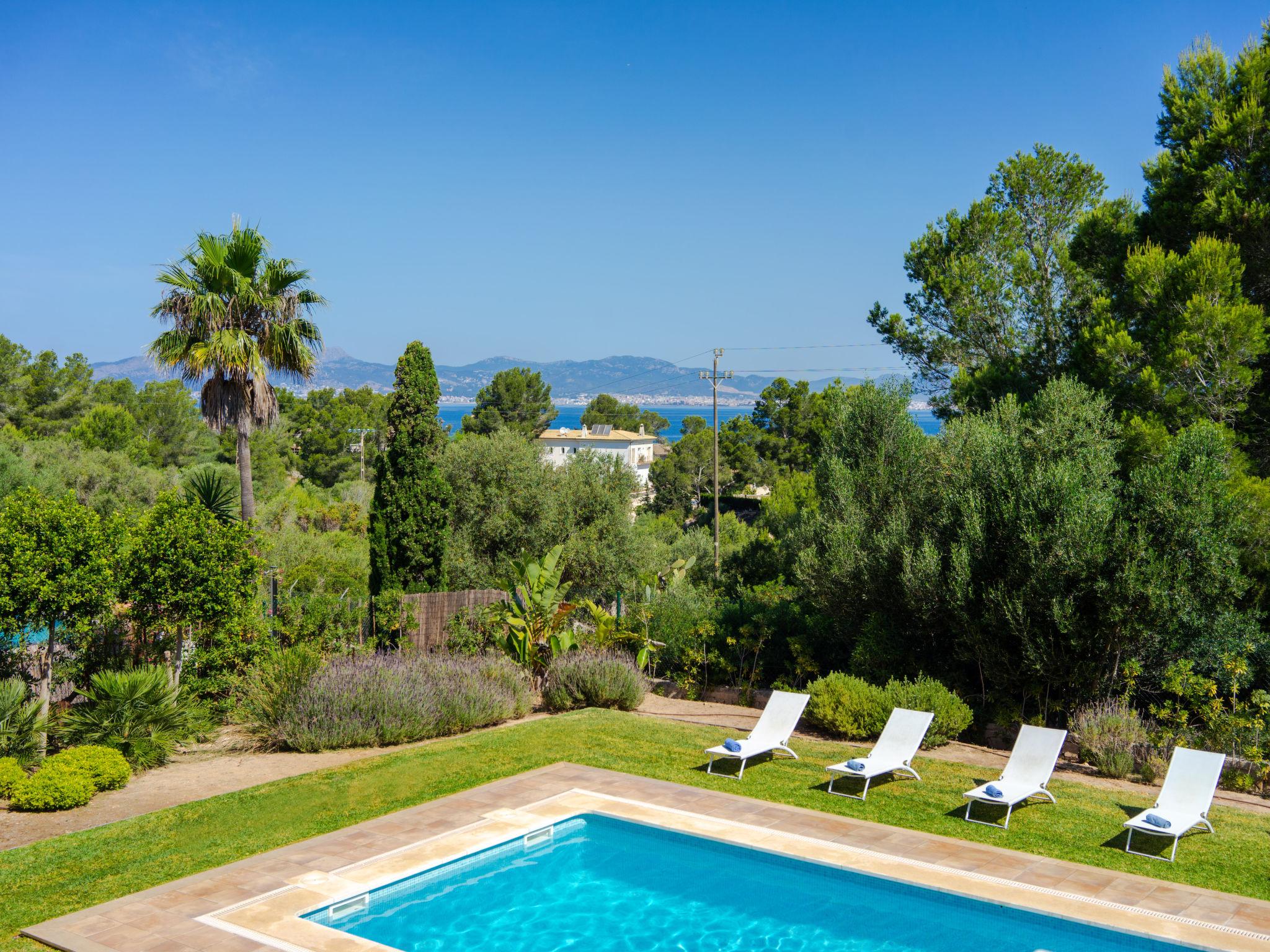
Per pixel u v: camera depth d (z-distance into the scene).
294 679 13.48
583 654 16.64
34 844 9.16
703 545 35.69
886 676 14.66
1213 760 9.53
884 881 8.42
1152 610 12.05
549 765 12.22
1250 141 16.28
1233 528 12.55
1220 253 15.30
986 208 23.38
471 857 9.09
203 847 9.12
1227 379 14.73
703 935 7.82
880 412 18.09
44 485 29.92
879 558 14.93
